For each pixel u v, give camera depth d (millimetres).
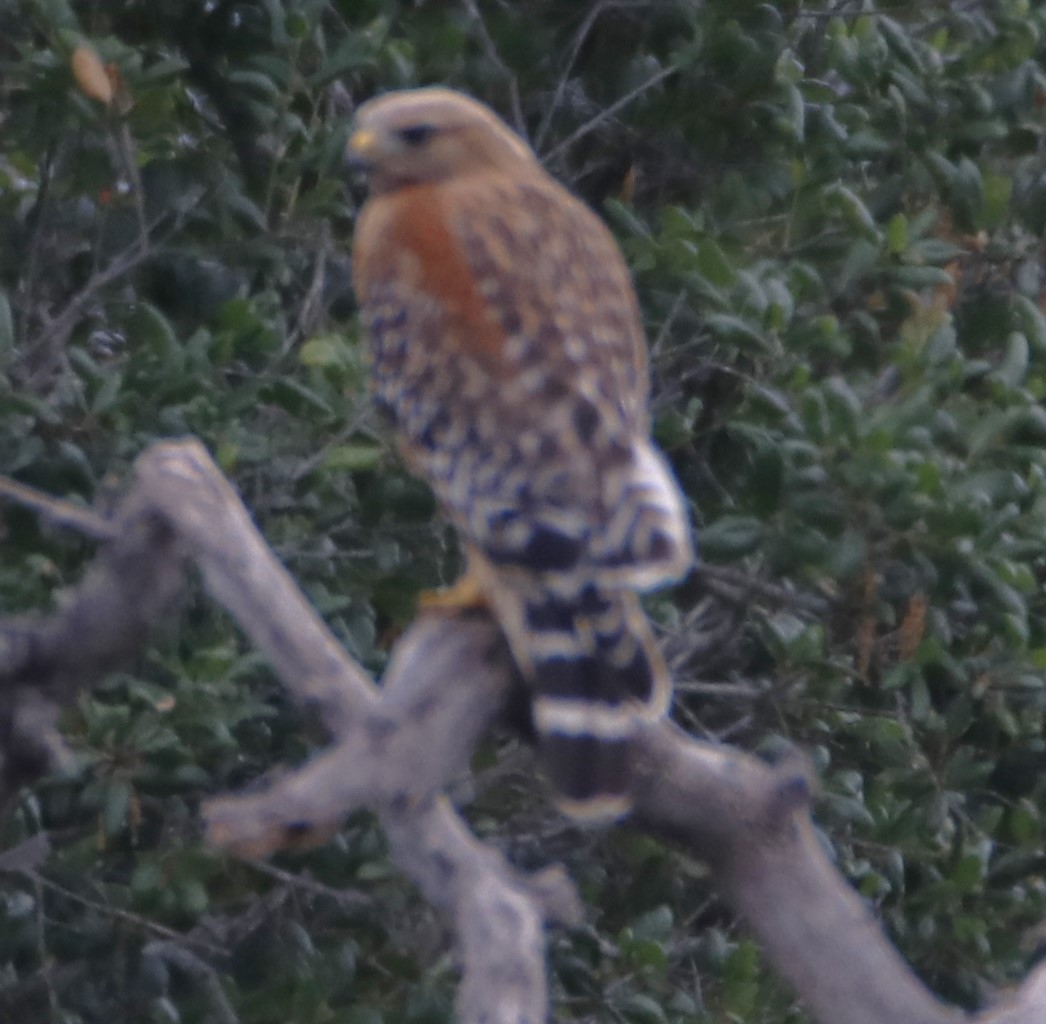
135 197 11000
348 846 10633
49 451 10055
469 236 8570
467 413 8039
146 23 11156
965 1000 11555
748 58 11133
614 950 11211
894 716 11398
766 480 9719
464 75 11422
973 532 9695
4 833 10438
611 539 7352
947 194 11148
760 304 10141
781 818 6480
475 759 11562
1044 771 11938
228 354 9977
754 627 11641
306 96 11117
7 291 11500
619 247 11016
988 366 10617
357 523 10555
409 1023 10703
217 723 9672
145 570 6766
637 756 6738
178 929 11312
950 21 12016
